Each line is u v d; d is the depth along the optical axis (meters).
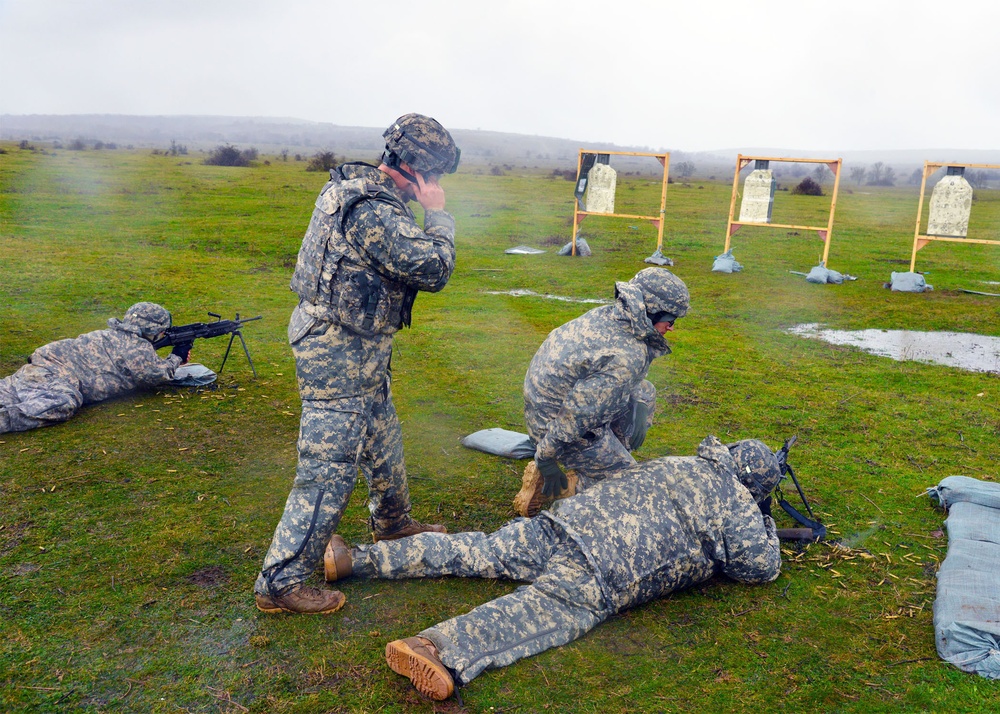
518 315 9.61
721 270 13.43
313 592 3.18
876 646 3.13
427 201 3.17
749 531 3.36
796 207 33.66
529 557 3.31
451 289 11.25
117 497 4.24
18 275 10.77
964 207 11.55
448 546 3.39
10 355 6.93
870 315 10.19
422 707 2.68
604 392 3.54
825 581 3.62
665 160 13.62
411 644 2.71
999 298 11.55
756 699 2.79
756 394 6.62
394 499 3.62
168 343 5.96
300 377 3.09
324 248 2.97
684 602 3.40
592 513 3.20
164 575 3.47
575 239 14.81
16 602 3.22
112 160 50.06
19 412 5.07
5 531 3.83
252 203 23.14
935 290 12.09
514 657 2.86
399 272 2.94
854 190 65.19
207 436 5.18
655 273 3.64
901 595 3.51
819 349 8.34
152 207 21.06
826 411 6.20
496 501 4.39
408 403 6.11
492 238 17.28
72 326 8.11
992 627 3.06
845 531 4.12
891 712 2.74
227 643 3.00
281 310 9.34
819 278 12.52
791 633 3.20
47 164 39.12
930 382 7.14
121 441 5.03
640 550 3.15
